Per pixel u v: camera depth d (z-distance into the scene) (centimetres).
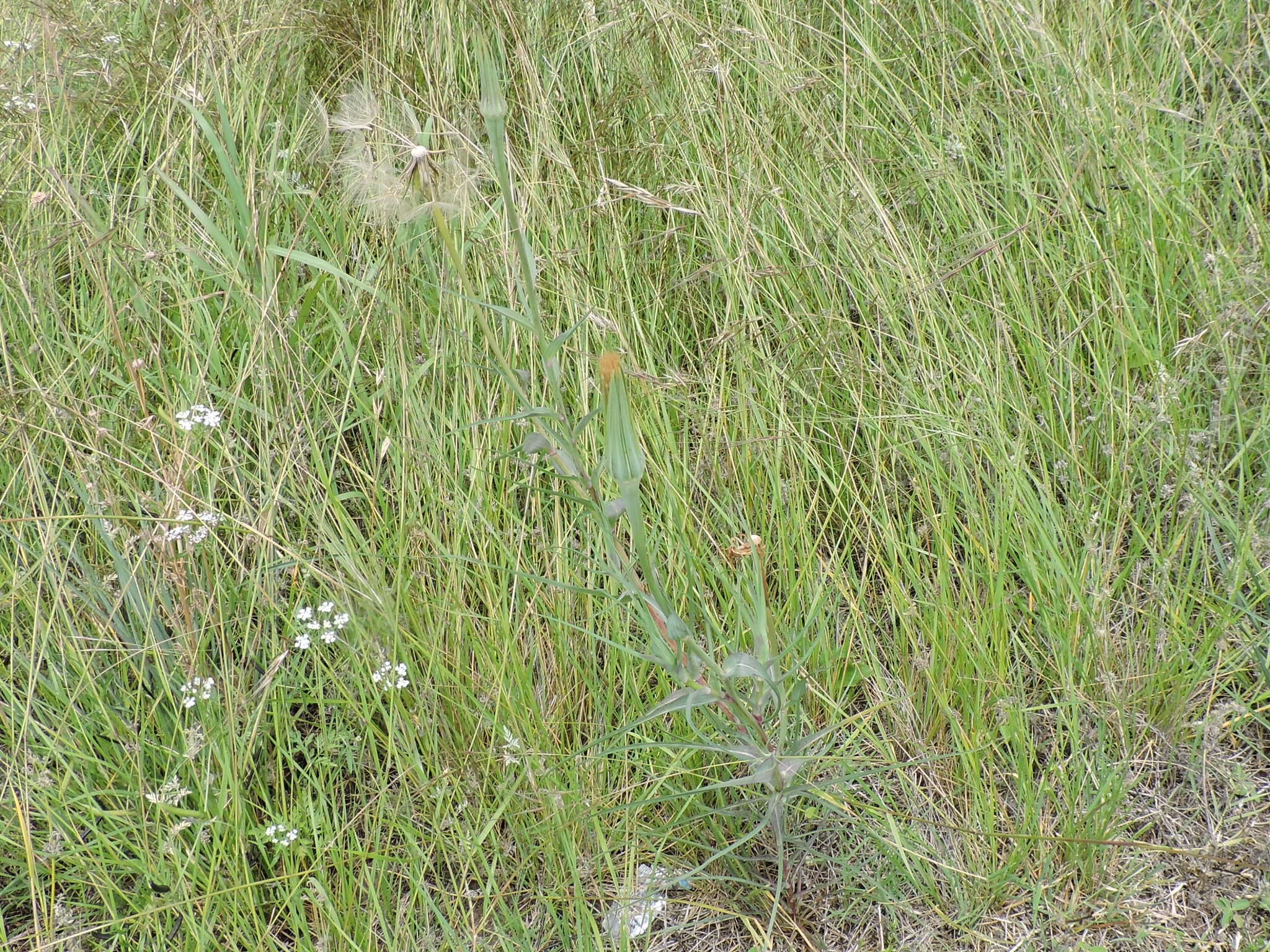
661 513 236
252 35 307
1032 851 195
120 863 198
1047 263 268
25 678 228
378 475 244
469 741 214
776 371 254
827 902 200
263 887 203
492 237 266
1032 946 188
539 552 235
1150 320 263
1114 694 204
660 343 274
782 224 289
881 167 306
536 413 159
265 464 238
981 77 319
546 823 196
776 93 298
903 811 205
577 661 216
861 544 243
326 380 277
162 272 279
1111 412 235
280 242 293
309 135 305
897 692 217
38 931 181
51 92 304
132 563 233
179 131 303
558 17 326
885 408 253
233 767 201
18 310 278
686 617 222
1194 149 296
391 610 207
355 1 317
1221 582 222
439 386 263
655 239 290
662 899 190
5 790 212
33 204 275
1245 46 295
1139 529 225
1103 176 277
